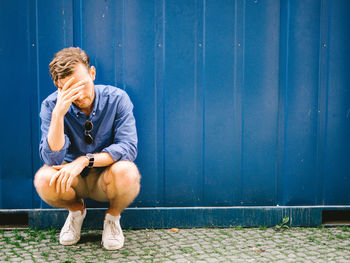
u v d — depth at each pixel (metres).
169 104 2.61
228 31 2.59
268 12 2.59
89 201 2.62
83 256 2.13
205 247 2.28
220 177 2.66
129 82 2.58
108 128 2.24
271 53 2.62
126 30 2.55
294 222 2.67
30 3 2.49
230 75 2.62
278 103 2.64
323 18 2.60
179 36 2.58
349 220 2.80
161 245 2.31
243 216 2.65
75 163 2.06
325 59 2.62
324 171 2.68
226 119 2.64
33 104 2.55
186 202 2.66
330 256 2.13
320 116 2.65
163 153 2.63
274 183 2.69
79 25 2.53
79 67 2.00
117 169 2.11
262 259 2.09
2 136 2.55
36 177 2.13
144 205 2.64
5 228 2.57
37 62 2.53
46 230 2.56
